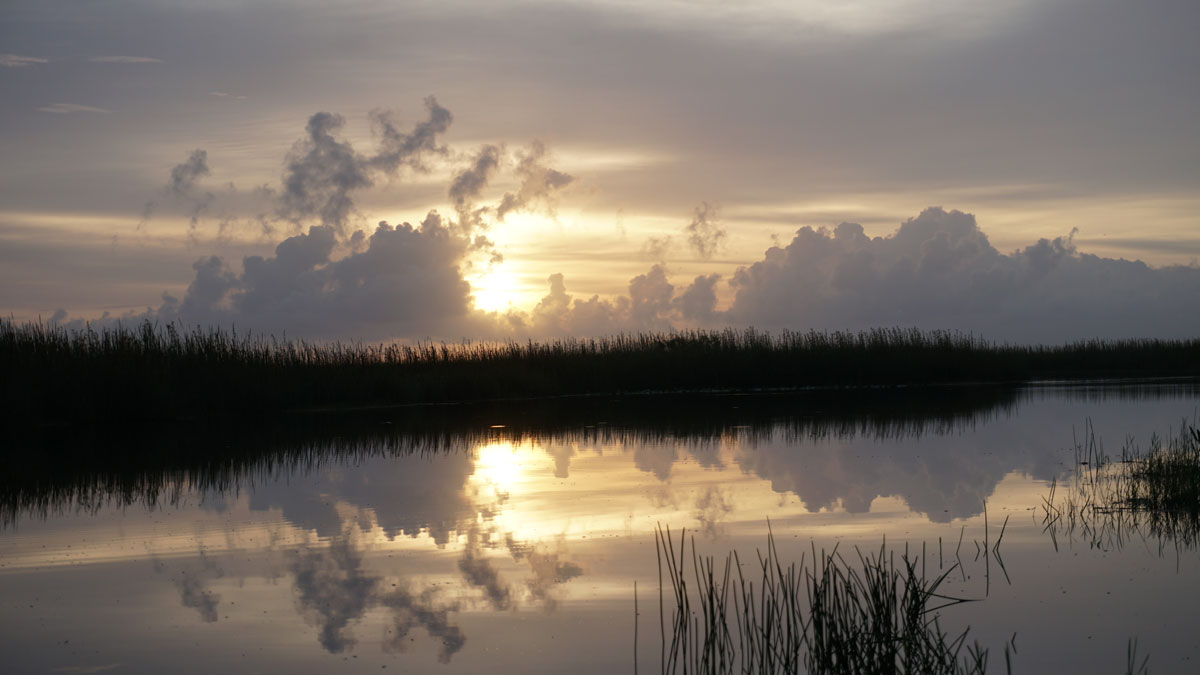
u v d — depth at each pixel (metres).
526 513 10.69
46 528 10.24
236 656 6.31
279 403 24.20
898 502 11.00
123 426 20.64
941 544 8.91
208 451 16.42
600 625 6.75
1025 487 11.89
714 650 5.82
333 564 8.56
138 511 11.15
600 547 9.01
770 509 10.67
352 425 20.80
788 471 13.38
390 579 8.04
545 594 7.51
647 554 8.70
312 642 6.54
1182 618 6.79
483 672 5.94
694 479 12.82
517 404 27.02
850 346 36.44
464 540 9.40
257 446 17.08
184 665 6.15
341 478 13.38
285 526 10.20
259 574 8.28
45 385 20.28
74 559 8.89
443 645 6.43
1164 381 38.25
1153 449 14.36
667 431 18.91
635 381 32.19
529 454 15.68
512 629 6.71
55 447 17.05
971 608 7.05
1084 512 10.32
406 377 27.75
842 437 17.47
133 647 6.50
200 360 23.67
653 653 6.20
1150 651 6.16
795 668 5.66
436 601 7.39
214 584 7.99
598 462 14.59
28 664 6.21
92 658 6.30
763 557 8.48
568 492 11.98
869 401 26.70
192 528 10.16
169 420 21.61
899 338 38.34
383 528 10.02
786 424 19.97
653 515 10.45
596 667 5.96
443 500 11.57
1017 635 6.47
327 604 7.37
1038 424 19.50
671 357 33.38
